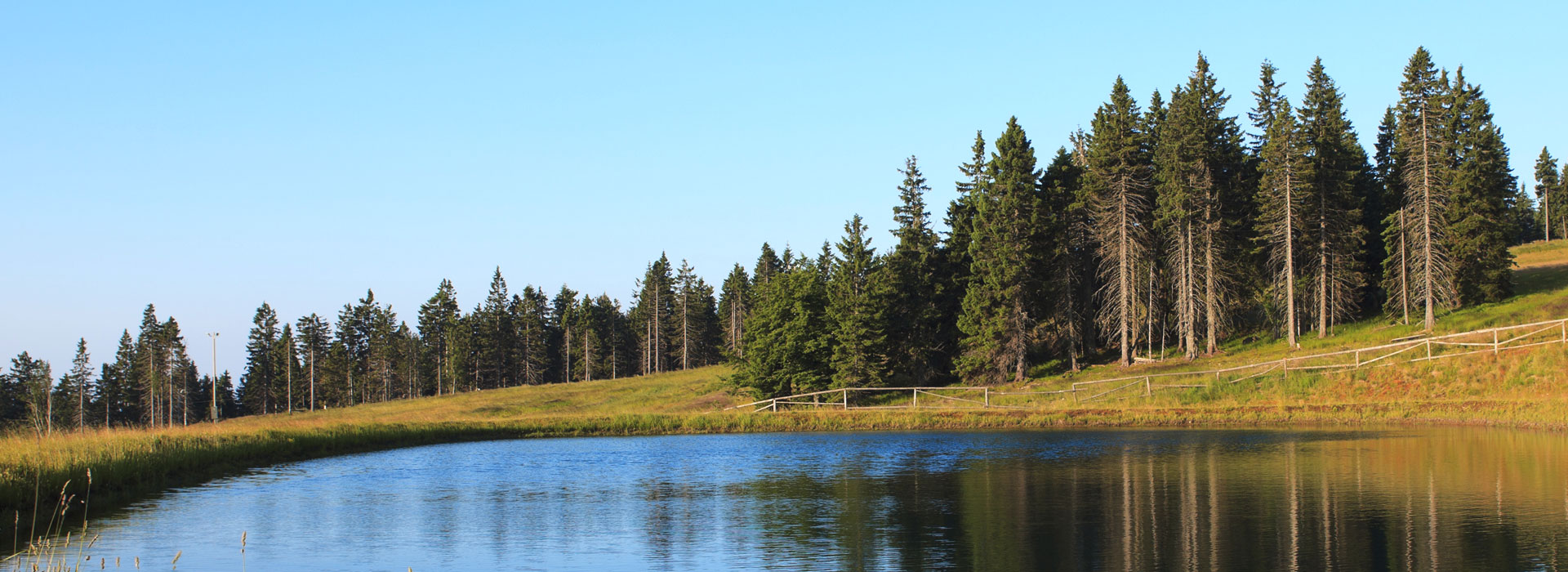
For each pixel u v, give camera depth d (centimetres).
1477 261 6122
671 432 4800
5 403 13775
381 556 1736
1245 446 3294
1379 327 6144
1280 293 6288
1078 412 4669
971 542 1753
